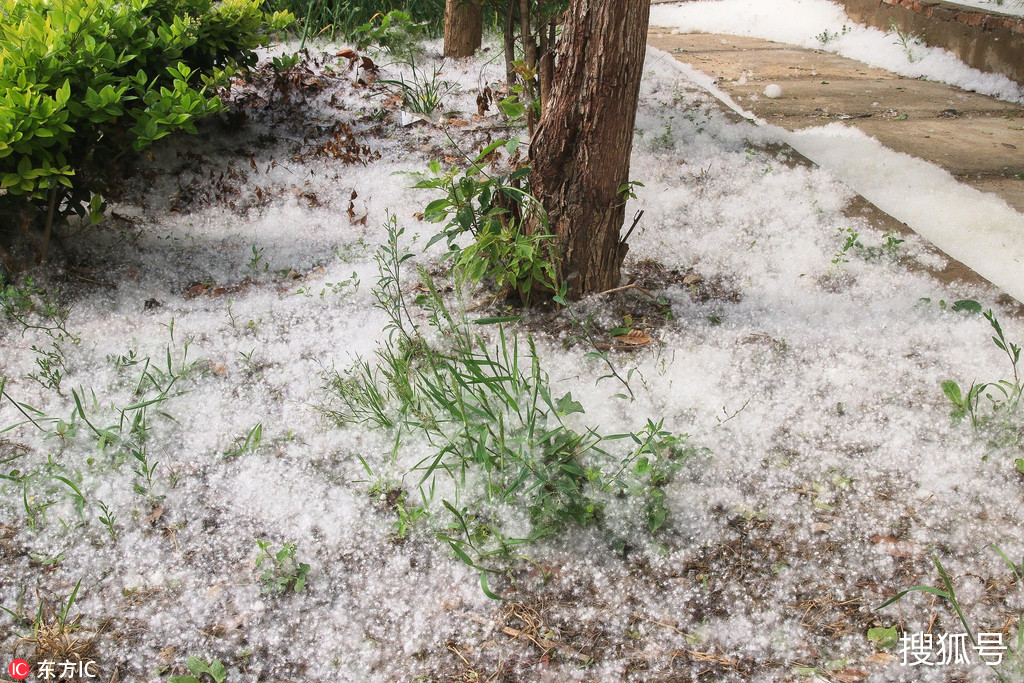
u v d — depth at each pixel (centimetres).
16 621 223
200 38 448
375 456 272
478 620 221
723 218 413
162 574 234
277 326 335
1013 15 624
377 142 489
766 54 755
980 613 215
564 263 325
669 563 233
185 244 387
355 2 703
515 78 487
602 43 277
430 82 582
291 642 217
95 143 347
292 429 284
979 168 471
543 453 258
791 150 490
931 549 232
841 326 327
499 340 320
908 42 720
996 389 287
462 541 233
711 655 209
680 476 259
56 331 324
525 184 328
